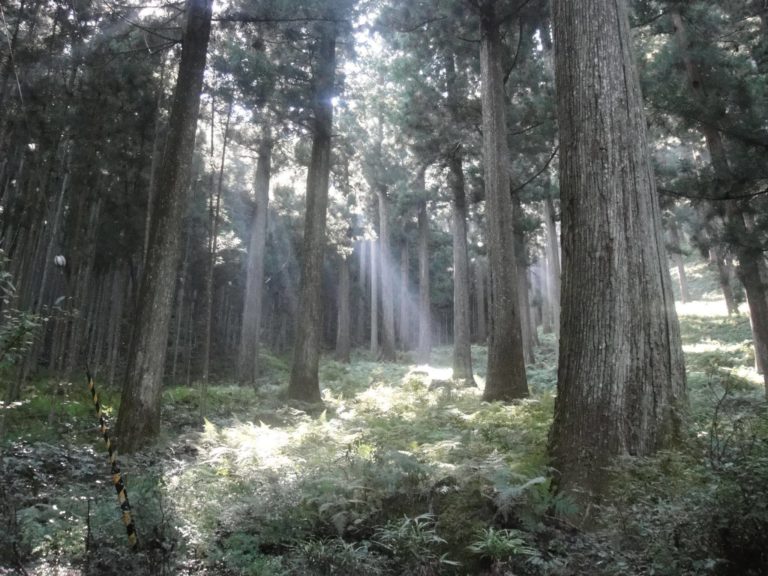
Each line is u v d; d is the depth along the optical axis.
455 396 12.61
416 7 13.85
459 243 19.03
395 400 12.99
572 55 5.64
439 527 4.52
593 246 5.25
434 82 17.59
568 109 5.62
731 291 25.58
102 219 16.39
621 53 5.55
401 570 4.07
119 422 9.12
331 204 27.77
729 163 11.51
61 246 16.70
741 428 4.30
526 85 15.90
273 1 11.90
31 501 5.51
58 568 4.12
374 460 5.80
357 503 5.05
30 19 11.34
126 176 15.80
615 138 5.34
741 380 9.07
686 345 21.22
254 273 21.27
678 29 13.27
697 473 3.94
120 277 19.59
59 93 12.66
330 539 4.75
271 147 18.67
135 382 9.27
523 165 17.81
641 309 5.07
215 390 16.84
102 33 12.00
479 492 4.83
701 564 3.07
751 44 14.34
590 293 5.21
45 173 13.02
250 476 5.95
